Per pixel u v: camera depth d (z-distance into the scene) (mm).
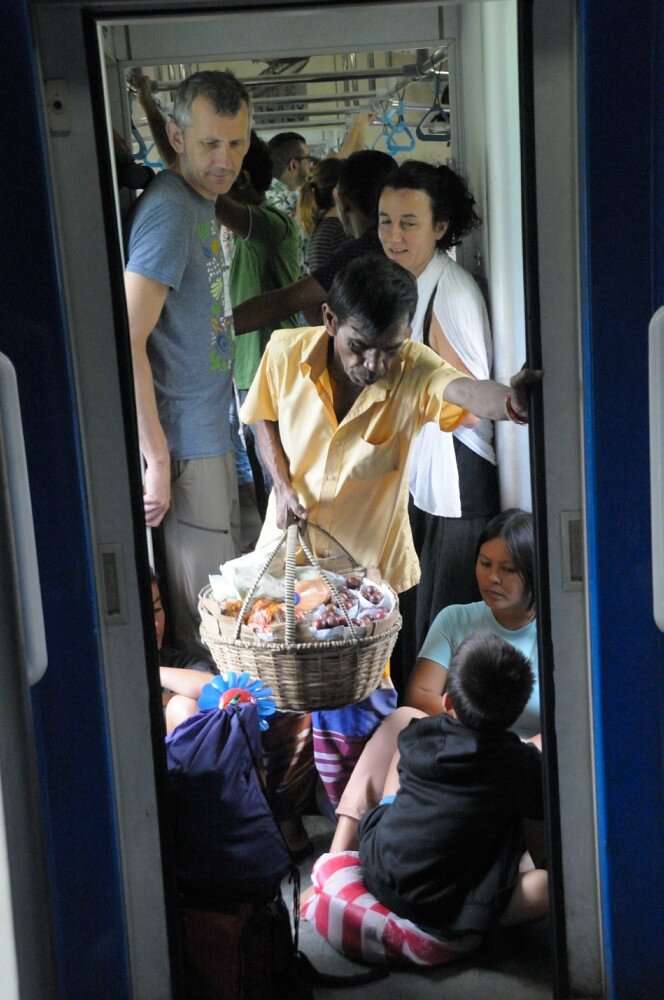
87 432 2252
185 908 2564
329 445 3336
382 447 3332
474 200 3500
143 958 2416
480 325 3518
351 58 3467
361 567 3363
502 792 2662
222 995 2467
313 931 2898
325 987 2633
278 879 2629
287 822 3248
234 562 3320
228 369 3564
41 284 2129
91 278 2203
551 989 2592
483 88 3396
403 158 3525
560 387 2285
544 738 2400
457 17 3428
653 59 2113
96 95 2148
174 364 3441
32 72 2068
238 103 3297
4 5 2035
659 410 1689
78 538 2219
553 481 2320
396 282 3152
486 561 3400
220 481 3570
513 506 3529
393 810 2777
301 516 3354
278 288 3604
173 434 3494
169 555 3602
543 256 2242
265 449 3424
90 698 2275
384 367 3227
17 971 1429
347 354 3240
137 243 3311
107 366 2232
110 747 2322
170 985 2428
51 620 2234
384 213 3459
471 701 2682
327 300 3242
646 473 2248
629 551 2271
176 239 3311
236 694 2820
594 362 2217
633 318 2203
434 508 3561
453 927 2656
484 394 3174
